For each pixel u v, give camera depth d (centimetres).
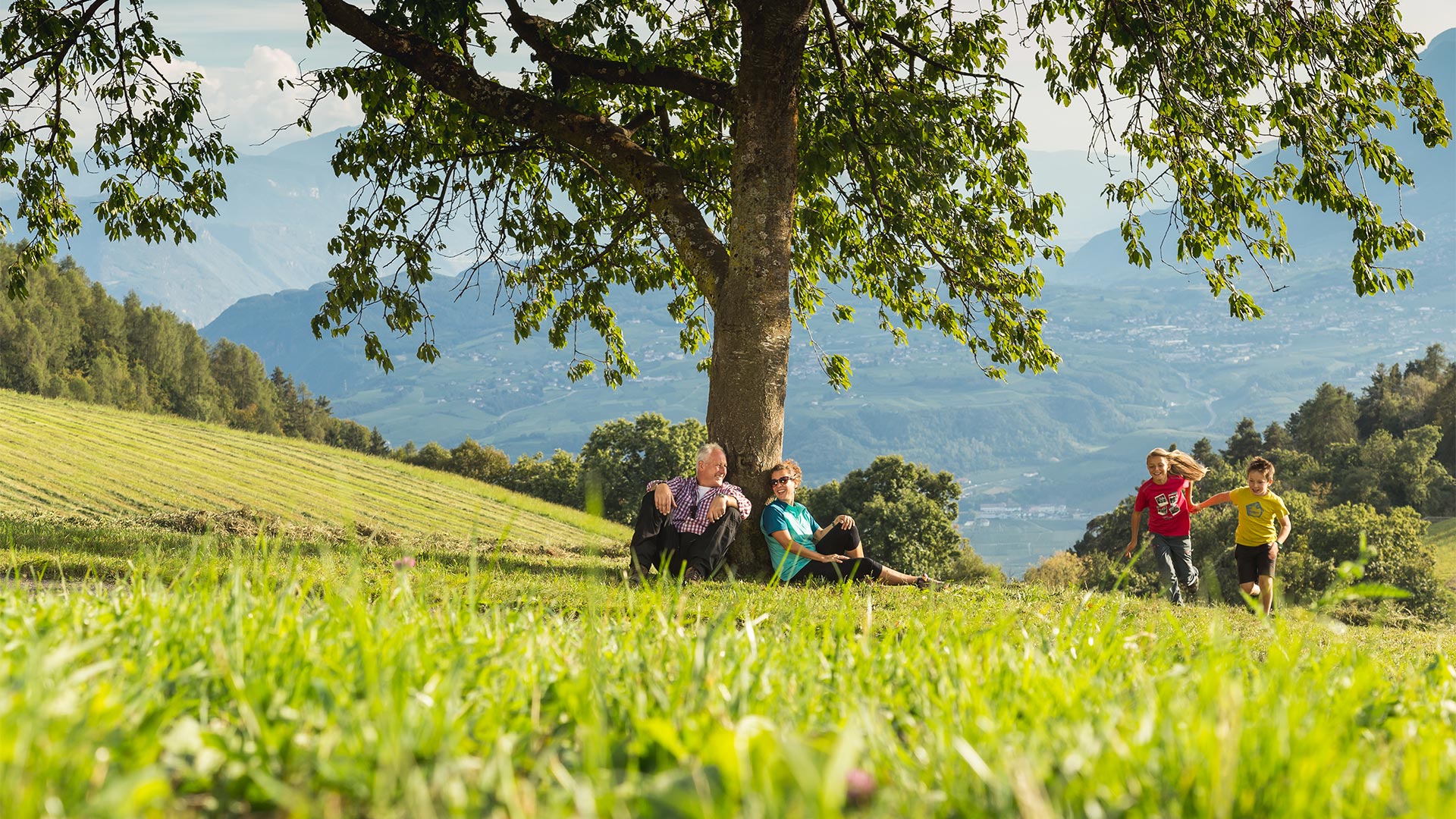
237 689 204
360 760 174
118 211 1405
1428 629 1186
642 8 1416
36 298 12275
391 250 1417
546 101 1177
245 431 6109
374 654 232
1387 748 224
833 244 1564
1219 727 181
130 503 4106
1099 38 1226
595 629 268
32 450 4734
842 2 1241
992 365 1462
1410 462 9094
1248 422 11856
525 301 1603
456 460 9475
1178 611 764
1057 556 7006
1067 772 175
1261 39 1198
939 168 1185
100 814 133
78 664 237
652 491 892
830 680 273
